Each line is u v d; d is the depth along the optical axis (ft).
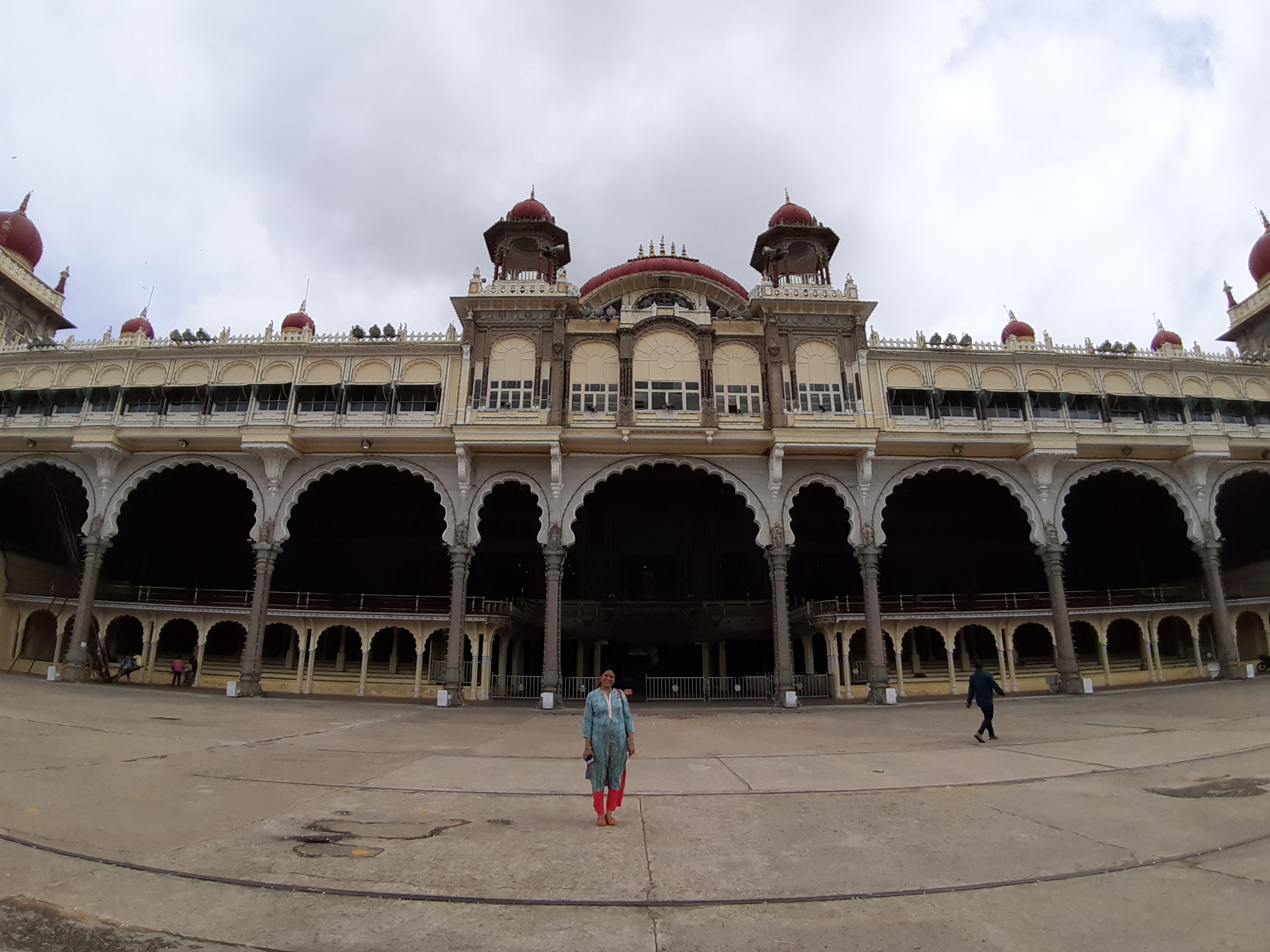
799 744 45.88
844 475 89.92
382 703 82.99
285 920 15.81
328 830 23.06
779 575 85.15
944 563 119.85
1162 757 36.17
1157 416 97.19
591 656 115.65
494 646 101.55
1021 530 121.29
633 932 15.46
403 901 17.11
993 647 115.03
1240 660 97.71
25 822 22.61
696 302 109.50
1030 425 92.02
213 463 90.48
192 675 95.71
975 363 95.86
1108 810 25.70
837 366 92.12
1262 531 111.55
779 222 106.22
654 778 33.12
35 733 41.24
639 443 87.15
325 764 35.99
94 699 66.13
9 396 94.94
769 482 88.17
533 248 104.06
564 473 87.97
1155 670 101.09
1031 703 75.72
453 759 38.47
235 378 93.15
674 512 119.14
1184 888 17.74
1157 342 122.62
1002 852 20.93
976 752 40.45
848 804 27.37
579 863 20.04
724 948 14.70
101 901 16.60
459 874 19.02
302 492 89.56
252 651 83.66
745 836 22.84
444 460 89.51
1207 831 22.62
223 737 45.29
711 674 114.01
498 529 118.62
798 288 94.27
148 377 94.17
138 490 112.47
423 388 91.81
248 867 19.17
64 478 104.88
